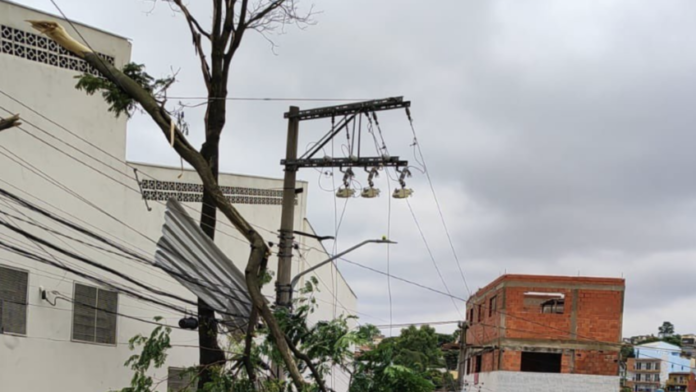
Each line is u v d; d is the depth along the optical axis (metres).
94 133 15.27
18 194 13.65
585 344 37.12
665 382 93.50
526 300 40.91
